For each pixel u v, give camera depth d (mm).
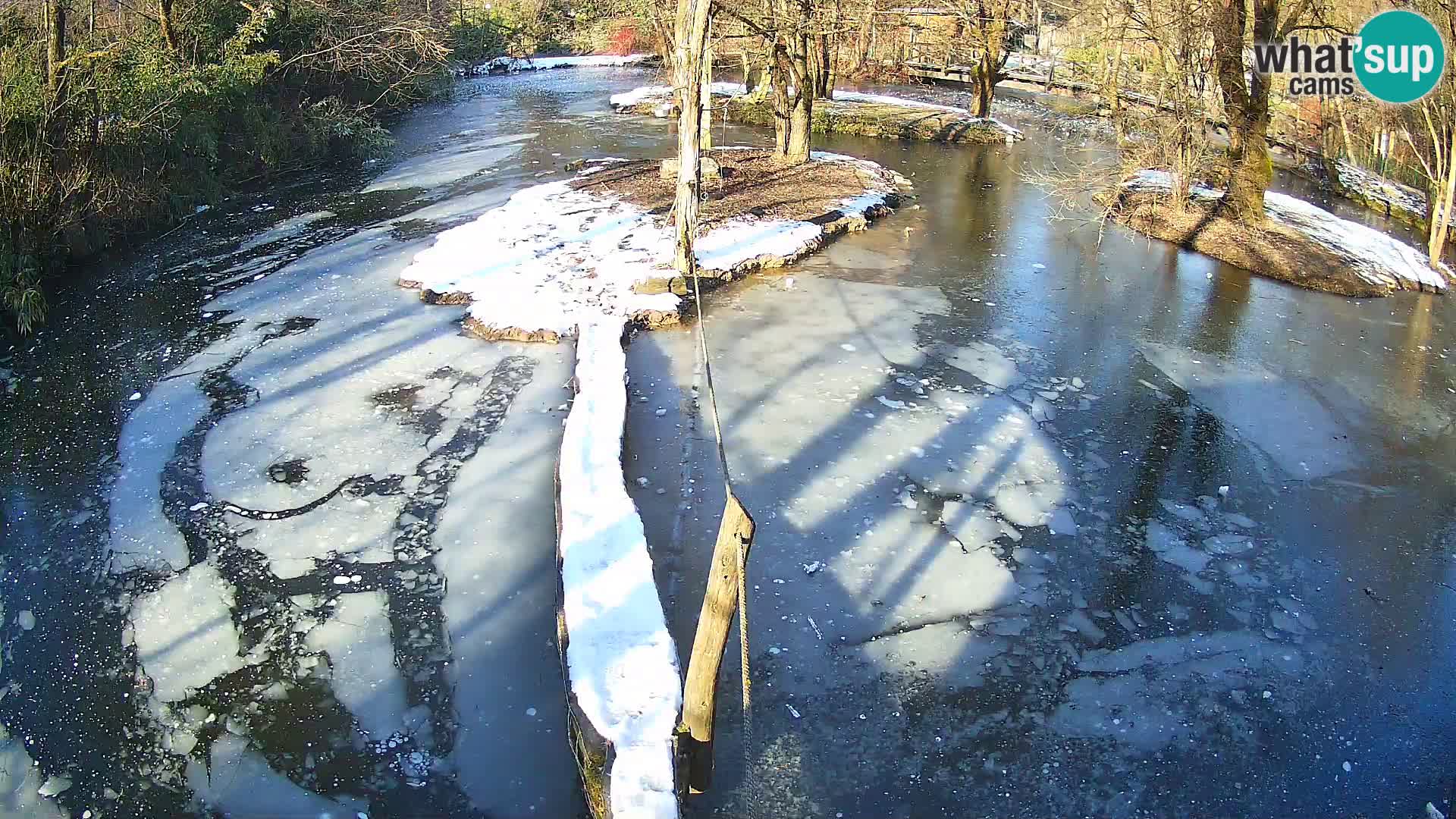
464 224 16703
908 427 9992
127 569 7711
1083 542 8250
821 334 12297
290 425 9789
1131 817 5730
